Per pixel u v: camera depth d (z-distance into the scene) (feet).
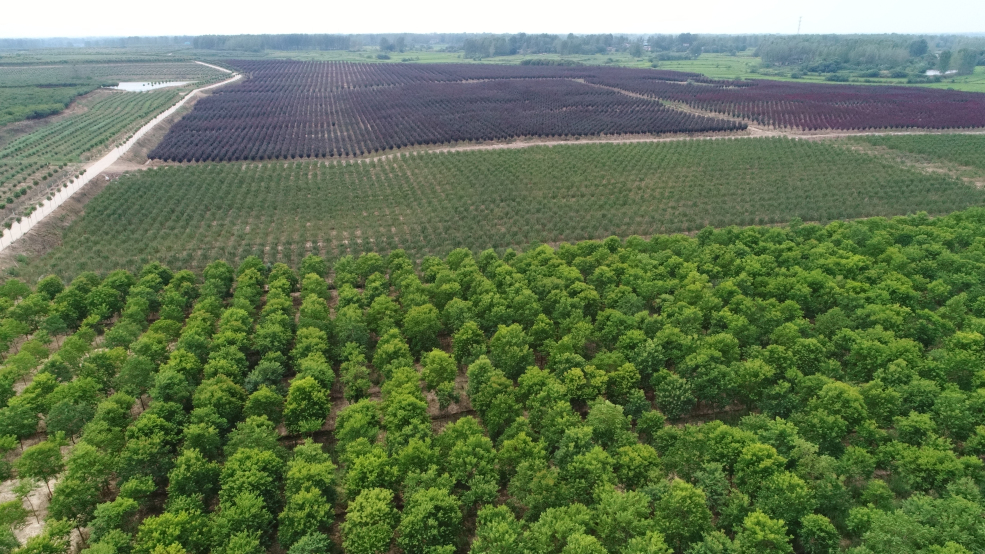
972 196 352.49
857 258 239.50
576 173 401.08
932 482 136.98
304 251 281.95
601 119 569.64
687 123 546.26
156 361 180.34
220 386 159.43
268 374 172.14
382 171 408.46
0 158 419.13
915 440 150.92
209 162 436.76
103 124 537.24
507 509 126.41
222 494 130.52
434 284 224.33
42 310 209.15
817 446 138.51
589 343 196.34
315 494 127.44
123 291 227.61
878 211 333.42
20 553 114.83
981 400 155.33
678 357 183.62
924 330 197.36
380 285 225.35
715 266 246.06
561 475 138.92
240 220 323.78
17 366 174.29
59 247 284.82
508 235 303.27
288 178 394.73
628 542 118.11
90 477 134.51
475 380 172.86
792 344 184.96
